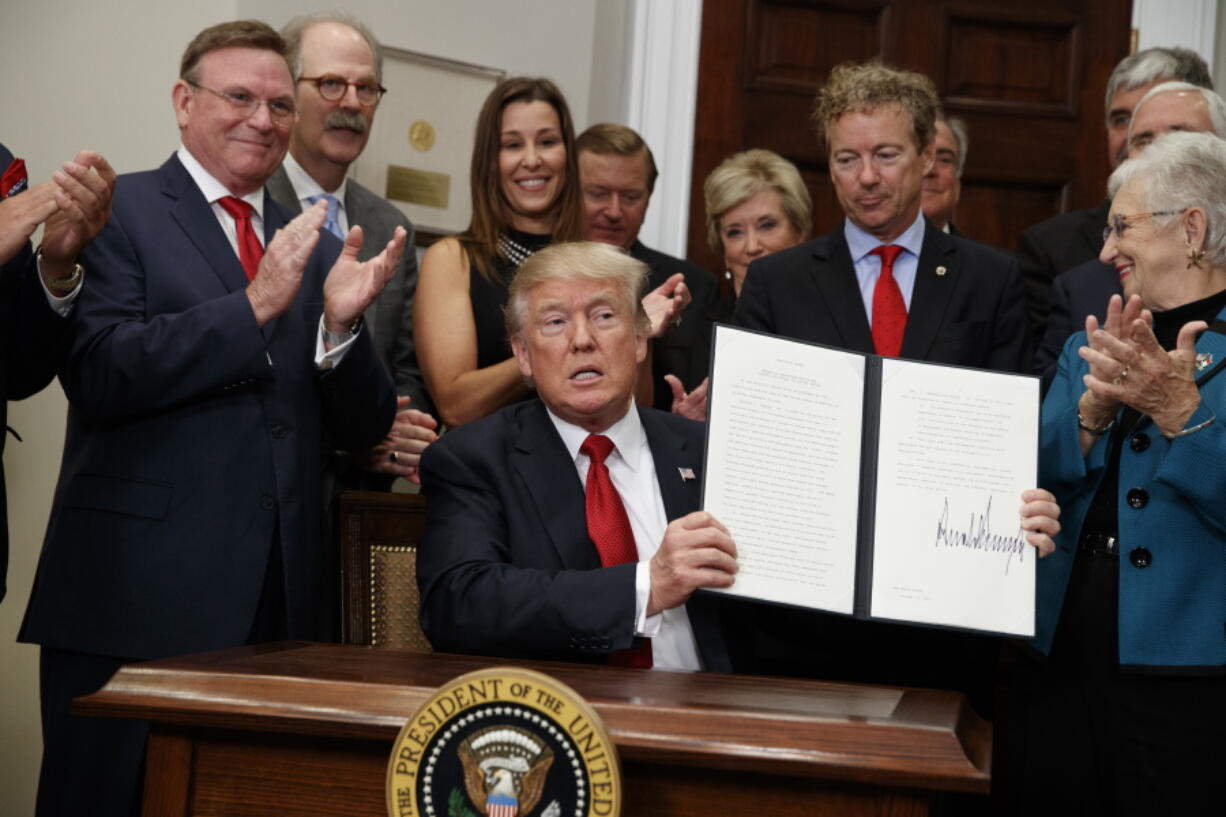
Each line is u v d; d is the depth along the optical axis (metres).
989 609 1.97
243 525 2.38
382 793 1.54
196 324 2.34
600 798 1.40
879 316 2.85
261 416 2.44
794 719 1.50
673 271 3.57
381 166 3.97
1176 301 2.27
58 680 2.34
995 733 2.76
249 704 1.55
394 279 3.21
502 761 1.42
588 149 3.46
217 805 1.58
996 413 2.06
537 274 2.21
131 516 2.35
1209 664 2.13
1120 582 2.19
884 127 2.85
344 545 2.60
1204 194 2.23
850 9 4.59
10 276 2.40
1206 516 2.15
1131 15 4.72
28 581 3.56
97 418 2.39
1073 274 2.87
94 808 2.25
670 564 1.93
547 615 1.97
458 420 2.92
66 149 3.71
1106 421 2.22
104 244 2.45
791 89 4.55
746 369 2.02
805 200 3.55
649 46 4.49
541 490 2.19
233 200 2.61
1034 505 2.01
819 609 1.94
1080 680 2.23
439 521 2.18
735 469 1.98
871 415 2.05
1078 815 2.23
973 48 4.64
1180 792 2.13
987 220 4.66
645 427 2.32
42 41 3.73
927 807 1.46
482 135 3.18
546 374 2.20
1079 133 4.68
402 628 2.59
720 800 1.50
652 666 2.10
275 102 2.60
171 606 2.32
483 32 4.14
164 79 3.72
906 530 2.00
